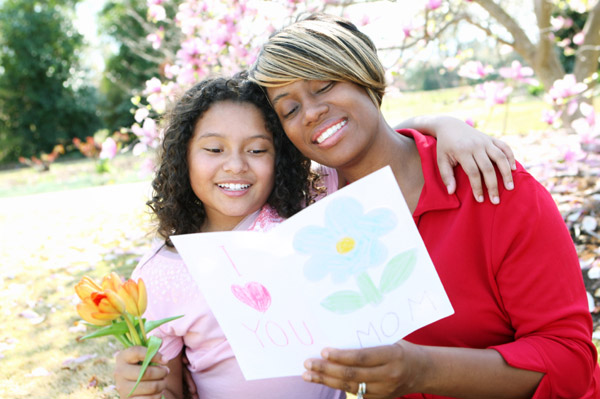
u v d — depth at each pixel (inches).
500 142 46.6
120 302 37.5
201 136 53.2
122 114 870.4
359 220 38.1
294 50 46.1
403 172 50.9
